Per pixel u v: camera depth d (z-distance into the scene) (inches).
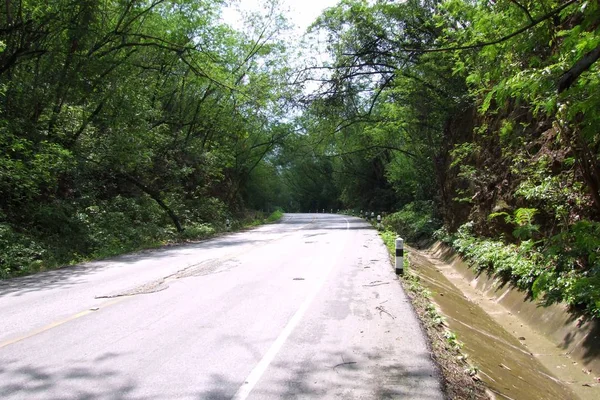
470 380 187.3
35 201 642.2
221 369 180.5
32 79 676.1
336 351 200.4
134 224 798.5
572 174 328.8
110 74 757.9
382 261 477.1
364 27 930.1
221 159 1278.3
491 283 430.6
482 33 236.7
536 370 251.0
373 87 1053.2
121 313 269.7
